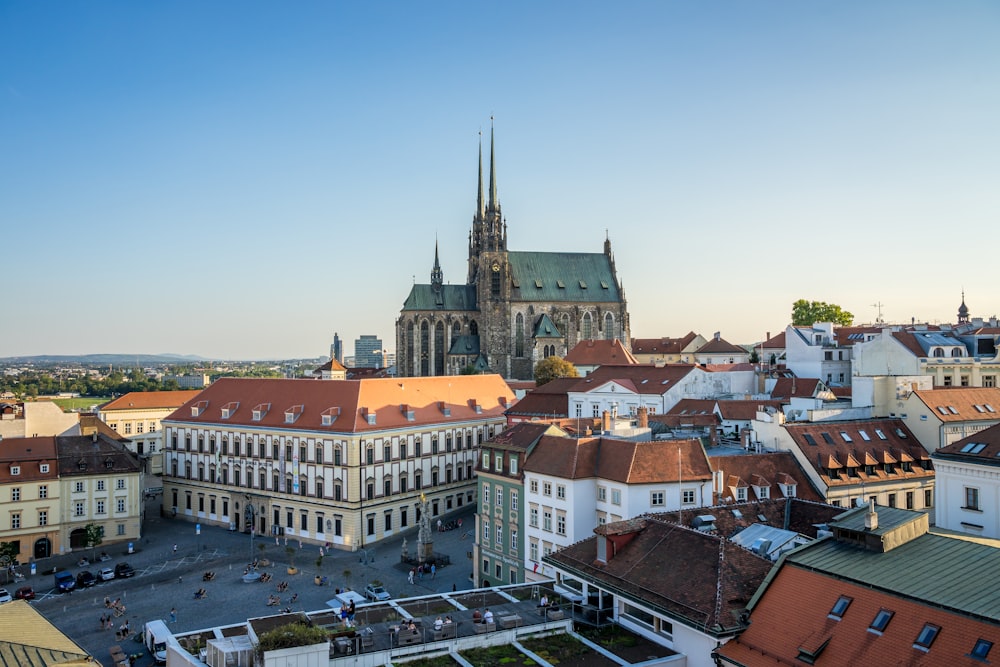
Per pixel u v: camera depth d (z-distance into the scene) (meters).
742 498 92.75
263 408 158.75
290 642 53.56
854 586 51.62
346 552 136.50
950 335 182.12
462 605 67.81
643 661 56.56
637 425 114.25
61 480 140.25
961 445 82.81
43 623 63.41
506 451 105.25
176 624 99.19
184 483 168.25
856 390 120.19
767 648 51.31
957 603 46.53
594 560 69.06
